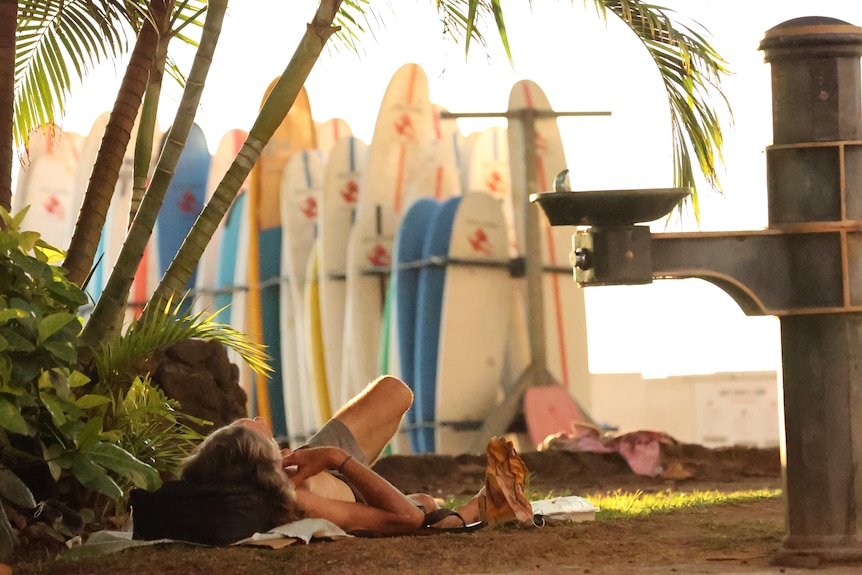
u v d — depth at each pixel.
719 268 5.12
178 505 5.30
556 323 21.39
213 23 6.79
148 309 6.61
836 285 5.05
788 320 5.16
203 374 7.95
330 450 5.64
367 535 5.59
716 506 7.50
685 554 5.20
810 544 5.04
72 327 5.86
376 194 22.45
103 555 5.14
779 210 5.18
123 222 23.36
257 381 23.34
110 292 6.50
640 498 9.41
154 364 7.85
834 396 5.06
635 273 5.08
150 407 6.15
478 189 22.84
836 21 5.18
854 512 5.04
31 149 25.80
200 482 5.35
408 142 22.73
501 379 21.27
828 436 5.06
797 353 5.12
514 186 21.33
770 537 5.63
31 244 5.55
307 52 6.53
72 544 5.63
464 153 23.27
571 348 21.45
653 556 5.15
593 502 8.09
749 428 40.22
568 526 6.07
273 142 24.48
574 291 21.67
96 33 8.73
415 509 5.66
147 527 5.37
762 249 5.16
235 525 5.27
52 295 5.57
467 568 4.84
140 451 6.18
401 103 22.81
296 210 23.64
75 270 6.88
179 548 5.23
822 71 5.16
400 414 6.34
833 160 5.11
